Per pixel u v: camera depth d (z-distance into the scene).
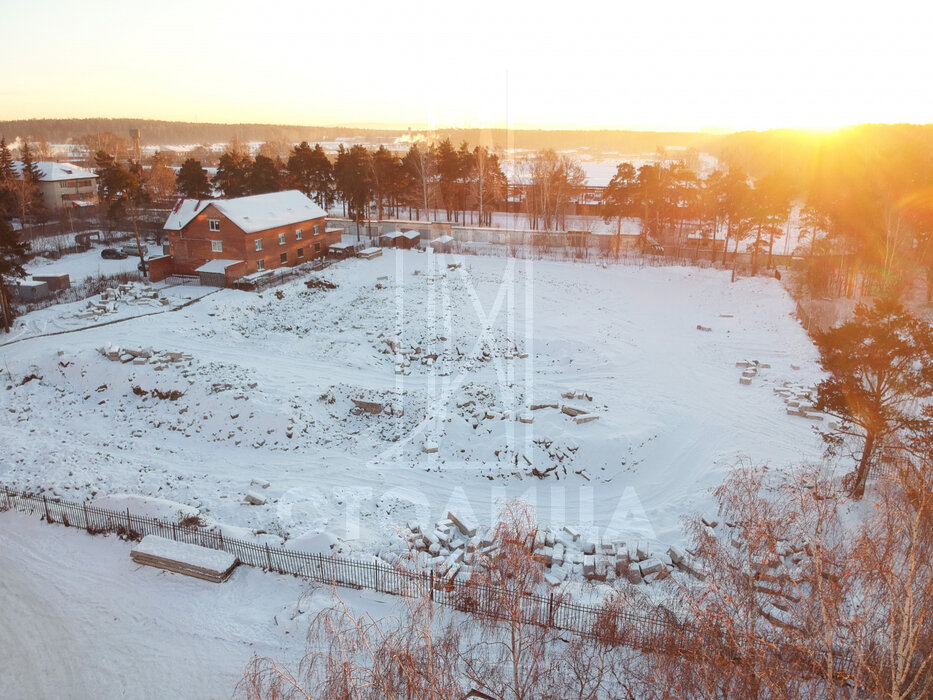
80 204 75.81
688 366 32.84
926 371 17.67
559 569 15.66
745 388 29.80
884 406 18.36
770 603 11.98
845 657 10.02
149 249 58.38
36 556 16.25
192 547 16.00
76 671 12.67
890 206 49.41
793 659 10.03
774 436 24.27
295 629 13.41
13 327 33.66
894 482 13.66
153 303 37.66
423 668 9.39
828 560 11.43
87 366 27.81
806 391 28.77
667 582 14.96
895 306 18.16
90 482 19.78
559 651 11.95
